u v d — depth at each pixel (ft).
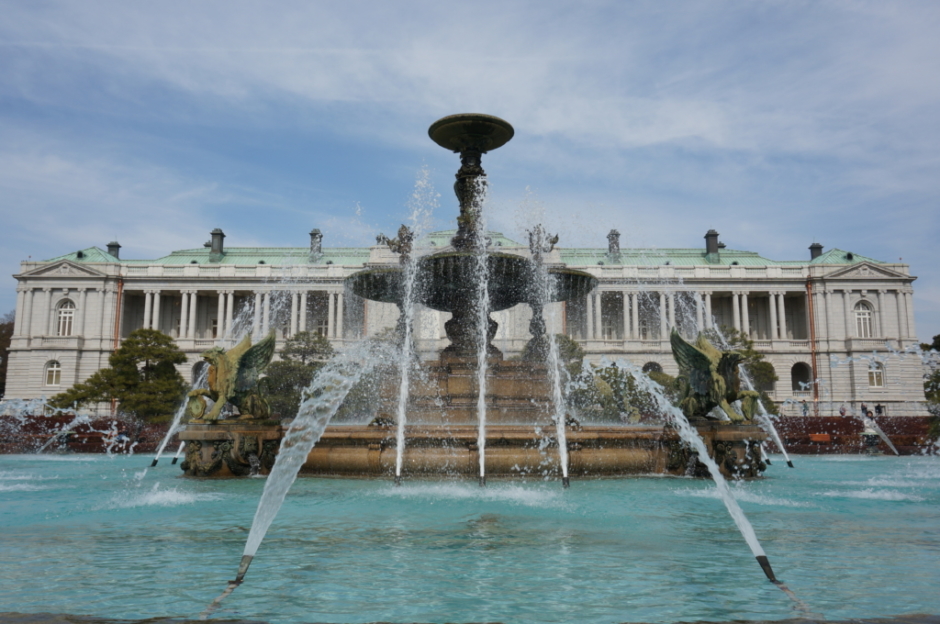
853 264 266.77
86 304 269.44
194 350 265.54
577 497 30.14
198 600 14.07
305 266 266.36
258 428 41.39
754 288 269.44
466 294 52.03
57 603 13.73
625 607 13.73
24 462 61.67
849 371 260.62
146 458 70.03
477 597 14.46
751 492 33.91
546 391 47.47
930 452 91.04
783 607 13.69
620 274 262.06
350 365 49.44
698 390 43.16
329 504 27.78
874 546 20.38
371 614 13.17
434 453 36.37
